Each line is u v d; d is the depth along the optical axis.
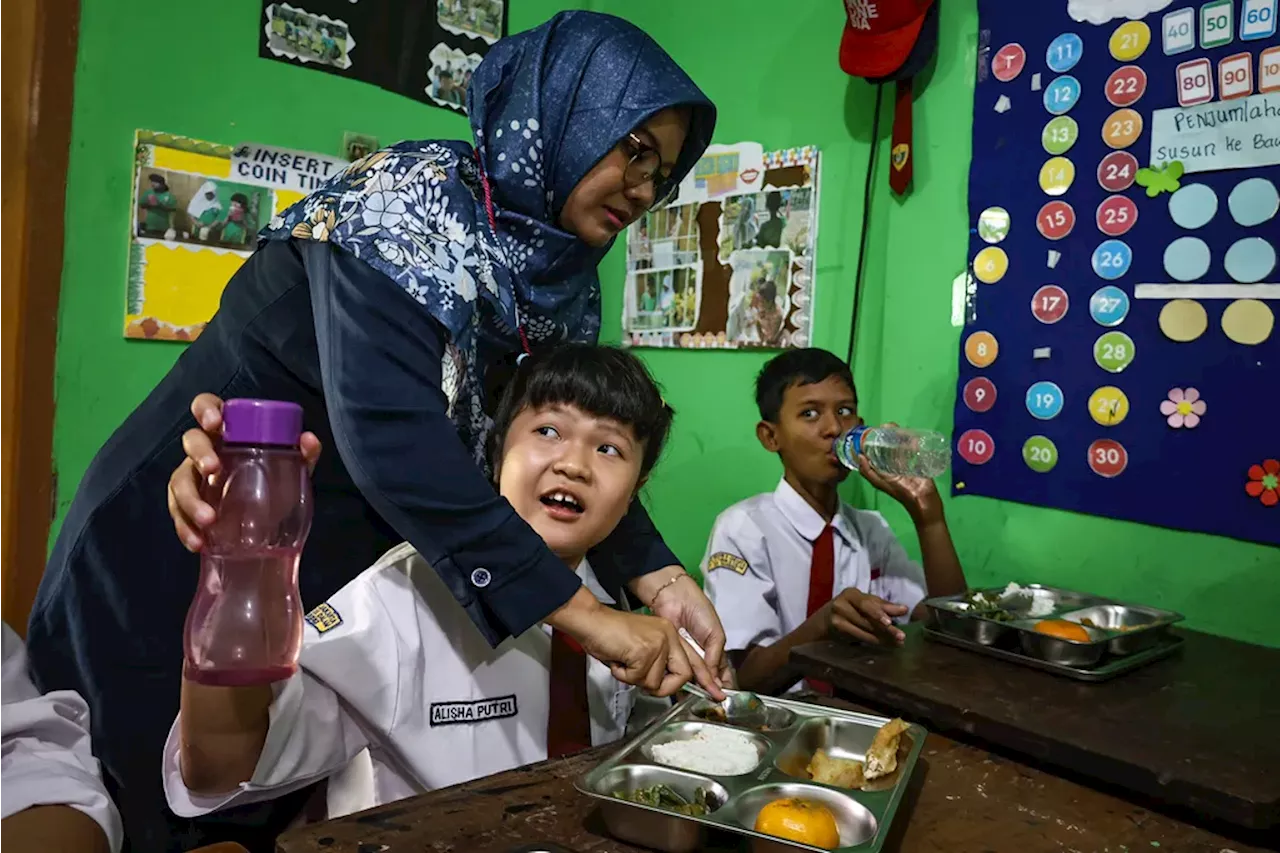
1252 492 1.33
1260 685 1.05
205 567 0.72
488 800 0.75
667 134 1.08
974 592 1.36
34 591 1.56
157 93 1.62
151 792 0.99
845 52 1.69
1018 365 1.57
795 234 1.88
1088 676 1.04
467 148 1.07
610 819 0.69
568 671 1.05
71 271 1.56
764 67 1.95
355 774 0.93
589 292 1.25
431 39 1.97
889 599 1.66
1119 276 1.45
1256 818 0.72
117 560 0.97
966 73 1.63
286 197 1.78
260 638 0.70
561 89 1.05
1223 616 1.36
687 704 0.97
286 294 0.99
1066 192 1.51
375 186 0.94
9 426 1.53
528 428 0.93
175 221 1.65
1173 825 0.77
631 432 0.94
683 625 1.14
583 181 1.07
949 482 1.67
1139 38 1.42
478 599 0.85
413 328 0.89
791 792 0.76
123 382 1.63
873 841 0.65
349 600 0.91
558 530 0.92
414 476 0.84
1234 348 1.34
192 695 0.73
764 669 1.39
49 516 1.57
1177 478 1.40
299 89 1.79
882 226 1.75
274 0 1.74
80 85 1.54
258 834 1.05
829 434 1.51
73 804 0.83
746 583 1.54
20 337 1.52
